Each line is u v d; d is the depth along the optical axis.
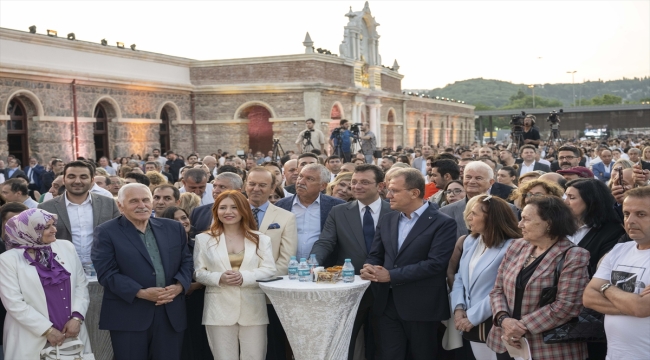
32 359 5.33
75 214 6.80
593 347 5.30
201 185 9.01
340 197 8.09
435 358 6.15
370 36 37.97
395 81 42.00
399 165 8.88
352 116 34.69
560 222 4.88
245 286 5.85
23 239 5.44
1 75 20.45
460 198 7.82
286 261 6.42
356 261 6.41
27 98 21.81
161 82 28.05
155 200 7.54
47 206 6.77
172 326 5.73
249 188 6.57
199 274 5.91
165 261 5.77
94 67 24.84
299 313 5.57
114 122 25.83
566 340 4.79
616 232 5.37
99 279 5.62
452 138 58.12
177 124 29.91
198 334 6.58
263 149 31.88
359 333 6.82
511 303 5.06
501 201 5.68
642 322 4.24
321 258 6.33
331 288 5.47
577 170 8.11
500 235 5.61
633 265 4.40
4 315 5.83
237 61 30.67
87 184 6.77
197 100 30.97
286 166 10.08
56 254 5.61
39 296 5.41
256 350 5.98
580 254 4.84
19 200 8.45
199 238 6.09
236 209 5.98
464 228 7.11
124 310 5.60
